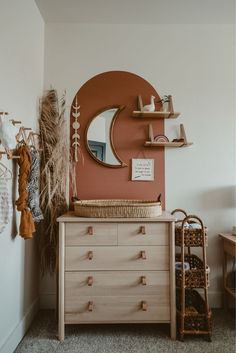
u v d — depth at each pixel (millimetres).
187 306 2143
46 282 2455
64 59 2539
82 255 1988
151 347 1879
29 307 2176
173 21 2549
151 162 2518
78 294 1977
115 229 2000
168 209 2504
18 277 1930
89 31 2561
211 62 2541
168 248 2006
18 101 1902
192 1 2279
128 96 2543
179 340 1967
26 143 1861
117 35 2566
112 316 1979
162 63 2562
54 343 1916
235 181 2529
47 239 2336
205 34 2564
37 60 2355
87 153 2506
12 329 1812
